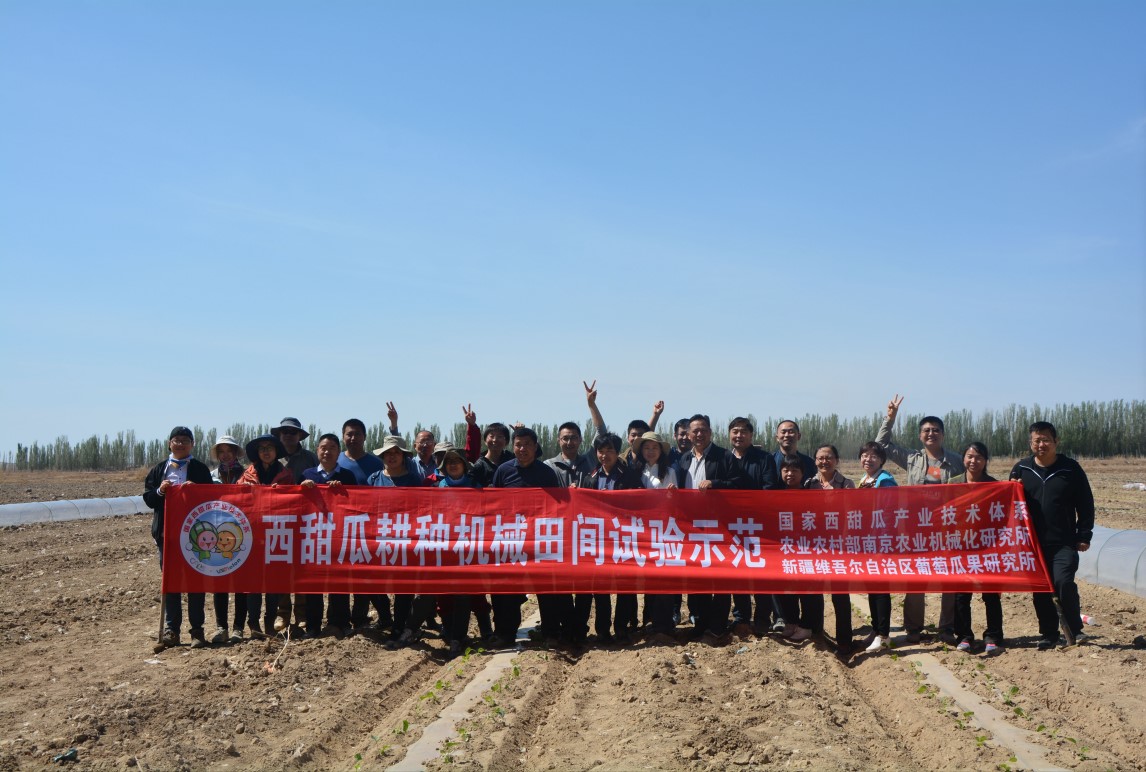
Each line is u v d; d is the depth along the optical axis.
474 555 10.84
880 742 7.60
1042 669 9.44
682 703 8.39
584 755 7.38
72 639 11.95
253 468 11.51
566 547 10.79
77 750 7.48
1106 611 12.61
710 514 10.78
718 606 10.88
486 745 7.53
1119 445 51.75
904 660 10.05
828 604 14.76
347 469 11.55
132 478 48.28
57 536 22.69
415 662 10.45
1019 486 10.48
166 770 7.03
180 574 11.02
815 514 10.73
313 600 11.40
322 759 7.60
